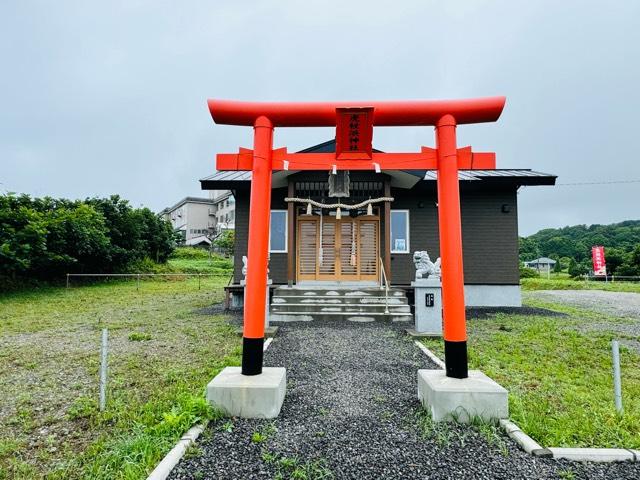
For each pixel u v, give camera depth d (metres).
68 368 4.70
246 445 2.68
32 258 13.63
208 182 10.63
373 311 8.49
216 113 3.68
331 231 10.90
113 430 2.97
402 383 4.12
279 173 9.84
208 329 7.19
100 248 17.17
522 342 6.12
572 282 25.48
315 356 5.27
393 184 10.84
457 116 3.65
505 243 11.08
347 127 3.66
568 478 2.33
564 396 3.73
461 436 2.83
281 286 9.73
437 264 6.97
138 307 10.48
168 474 2.30
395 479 2.29
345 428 2.97
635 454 2.54
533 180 10.91
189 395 3.51
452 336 3.39
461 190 11.24
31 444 2.79
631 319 8.75
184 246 39.00
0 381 4.20
